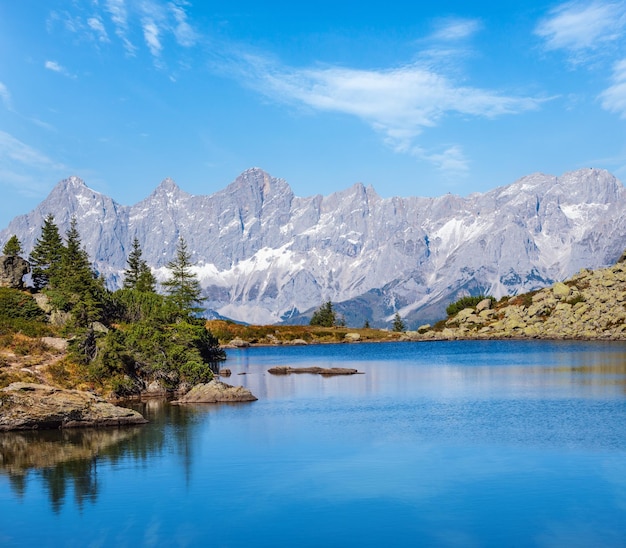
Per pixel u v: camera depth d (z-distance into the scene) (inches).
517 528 1256.8
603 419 2271.2
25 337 3245.6
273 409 2694.4
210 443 1987.0
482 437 2022.6
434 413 2518.5
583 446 1861.5
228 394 2962.6
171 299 4626.0
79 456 1834.4
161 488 1519.4
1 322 3341.5
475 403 2751.0
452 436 2049.7
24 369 2805.1
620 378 3447.3
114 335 3144.7
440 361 4968.0
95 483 1567.4
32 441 2047.2
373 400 2940.5
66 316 3774.6
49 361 2987.2
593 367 4050.2
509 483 1528.1
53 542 1218.0
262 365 5093.5
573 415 2364.7
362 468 1676.9
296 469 1672.0
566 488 1482.5
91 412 2282.2
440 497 1437.0
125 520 1317.7
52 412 2239.2
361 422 2342.5
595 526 1259.8
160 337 3383.4
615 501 1392.7
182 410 2679.6
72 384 2859.3
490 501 1406.3
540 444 1899.6
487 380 3599.9
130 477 1614.2
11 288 4138.8
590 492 1451.8
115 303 4441.4
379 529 1258.6
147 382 3201.3
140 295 4675.2
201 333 4586.6
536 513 1331.2
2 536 1248.2
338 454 1831.9
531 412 2461.9
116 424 2310.5
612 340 6309.1
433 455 1804.9
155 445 1964.8
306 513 1347.2
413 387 3400.6
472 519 1305.4
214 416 2506.2
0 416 2203.5
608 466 1647.4
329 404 2832.2
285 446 1939.0
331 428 2225.6
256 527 1274.6
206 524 1291.8
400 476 1598.2
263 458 1791.3
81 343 3107.8
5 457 1835.6
